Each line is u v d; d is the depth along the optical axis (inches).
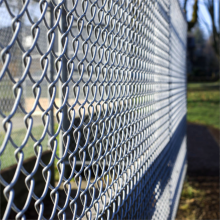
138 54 68.9
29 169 142.4
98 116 46.3
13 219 123.7
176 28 157.3
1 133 127.5
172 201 127.3
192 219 150.3
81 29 39.9
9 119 25.6
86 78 181.6
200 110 676.7
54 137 33.1
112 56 51.9
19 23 26.8
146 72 77.3
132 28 62.4
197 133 444.5
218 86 1229.1
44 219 31.1
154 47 89.9
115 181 53.6
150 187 81.0
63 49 35.1
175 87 153.0
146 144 75.6
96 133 45.4
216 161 280.2
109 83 50.7
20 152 27.0
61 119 35.3
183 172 198.1
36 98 29.9
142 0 70.4
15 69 143.3
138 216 68.3
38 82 30.1
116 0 52.4
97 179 46.4
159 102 98.3
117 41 53.7
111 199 52.3
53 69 174.2
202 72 1610.5
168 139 117.5
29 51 28.7
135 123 64.9
